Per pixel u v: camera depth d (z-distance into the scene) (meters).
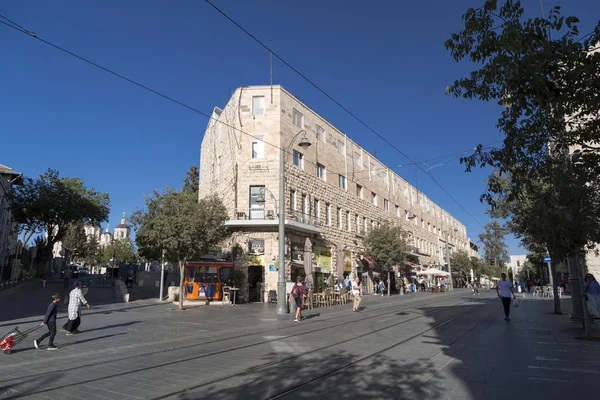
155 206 22.11
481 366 7.60
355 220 39.16
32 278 49.09
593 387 6.15
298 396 6.04
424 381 6.67
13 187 48.84
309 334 12.63
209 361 8.55
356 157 41.25
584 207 10.69
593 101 5.38
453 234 79.31
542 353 8.77
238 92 30.38
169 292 26.55
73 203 51.16
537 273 76.81
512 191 6.93
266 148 29.44
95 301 24.92
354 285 21.44
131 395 6.11
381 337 11.63
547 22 5.20
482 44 5.96
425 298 32.62
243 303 26.05
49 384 6.79
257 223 27.59
